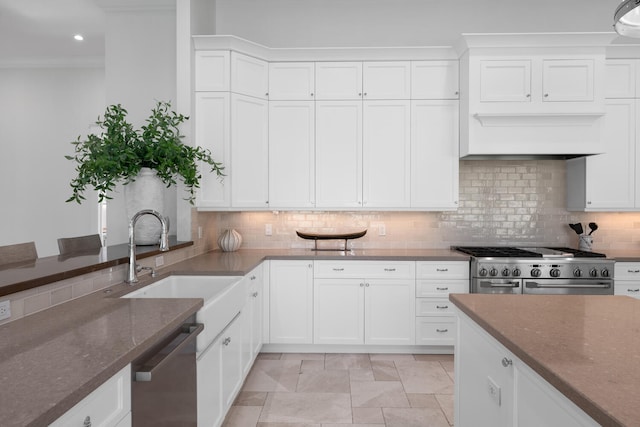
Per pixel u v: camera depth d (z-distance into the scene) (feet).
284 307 11.14
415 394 8.75
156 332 4.11
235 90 11.13
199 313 5.66
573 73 11.07
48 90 17.66
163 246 6.53
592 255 10.82
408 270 11.04
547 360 3.26
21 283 4.56
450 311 11.01
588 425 2.70
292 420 7.66
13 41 15.80
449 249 12.82
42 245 17.46
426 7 12.91
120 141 8.70
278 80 11.86
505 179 12.84
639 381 2.84
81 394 2.79
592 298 5.71
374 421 7.64
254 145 11.54
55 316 4.74
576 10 12.71
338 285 11.10
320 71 11.82
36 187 17.57
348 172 11.85
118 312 4.93
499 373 4.24
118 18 12.06
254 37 13.03
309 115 11.84
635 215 12.74
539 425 3.40
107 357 3.38
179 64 10.75
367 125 11.81
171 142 9.14
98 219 17.38
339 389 8.97
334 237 12.22
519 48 11.05
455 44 11.46
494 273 10.61
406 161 11.80
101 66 17.66
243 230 13.04
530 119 11.05
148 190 9.02
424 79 11.76
